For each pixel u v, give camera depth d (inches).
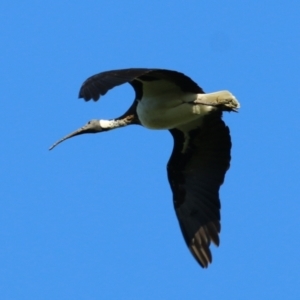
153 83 636.7
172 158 690.2
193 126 676.1
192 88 637.9
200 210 680.4
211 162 682.8
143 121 658.2
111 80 538.0
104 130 729.0
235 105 632.4
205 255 672.4
